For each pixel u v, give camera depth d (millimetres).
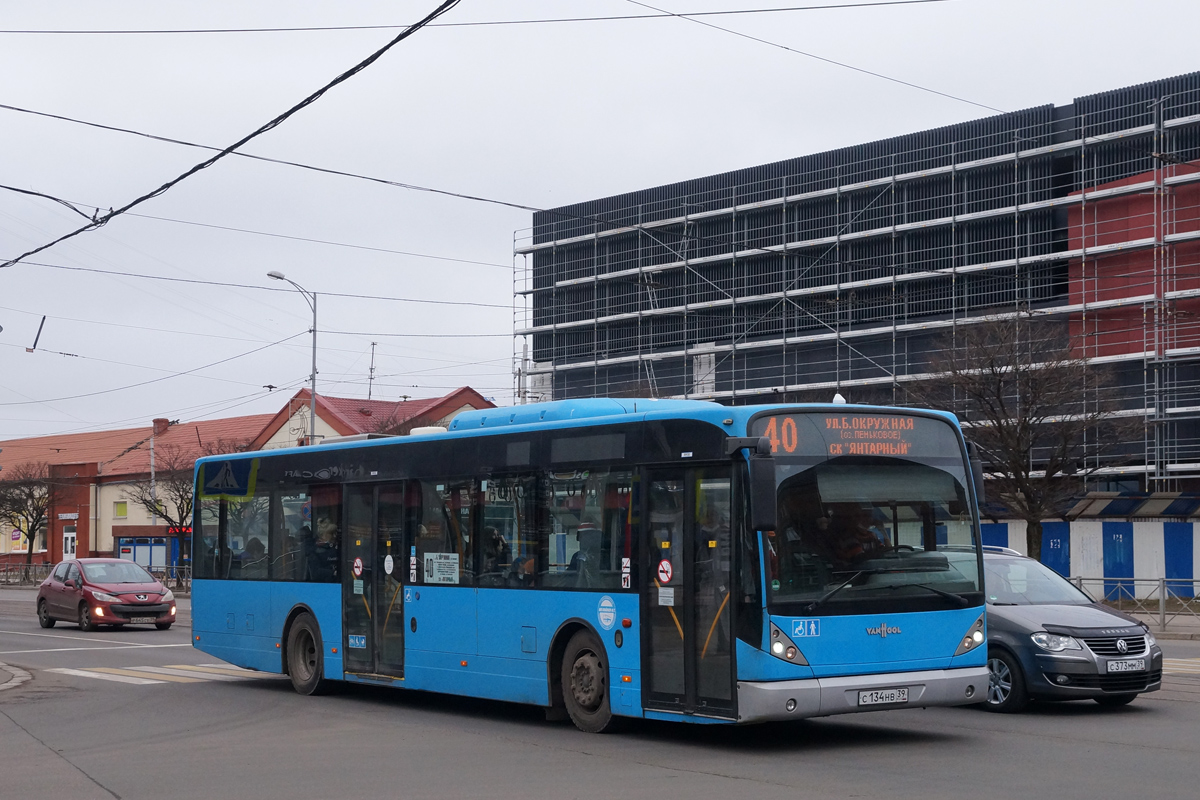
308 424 64000
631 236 65875
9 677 18875
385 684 15195
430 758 11117
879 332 53625
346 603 15969
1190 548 39281
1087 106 49969
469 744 11961
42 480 70875
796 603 10727
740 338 59938
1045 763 10250
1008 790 9023
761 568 10688
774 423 11070
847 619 10898
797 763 10484
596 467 12516
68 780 10164
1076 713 13578
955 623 11414
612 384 65375
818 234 58312
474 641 13820
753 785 9430
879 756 10789
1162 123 47188
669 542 11602
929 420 11797
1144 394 45938
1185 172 46469
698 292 62344
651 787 9406
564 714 13000
